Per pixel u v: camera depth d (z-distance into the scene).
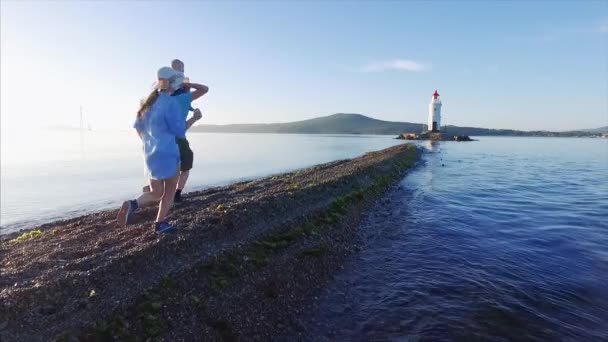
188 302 5.11
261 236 7.61
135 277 5.27
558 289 6.73
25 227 12.90
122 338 4.28
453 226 11.34
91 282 4.94
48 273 5.11
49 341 3.92
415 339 5.20
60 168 33.56
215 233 7.20
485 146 85.31
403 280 7.18
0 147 74.00
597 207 14.53
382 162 26.11
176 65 7.15
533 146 89.81
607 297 6.44
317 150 71.31
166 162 5.92
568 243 9.59
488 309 5.96
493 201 15.78
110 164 37.91
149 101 5.81
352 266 8.00
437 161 40.06
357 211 12.41
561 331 5.35
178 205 9.71
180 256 6.05
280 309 5.80
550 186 20.78
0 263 6.12
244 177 27.06
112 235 7.16
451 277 7.29
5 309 4.20
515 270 7.65
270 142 121.38
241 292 5.77
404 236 10.26
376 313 5.93
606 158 47.72
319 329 5.50
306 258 7.51
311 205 10.88
